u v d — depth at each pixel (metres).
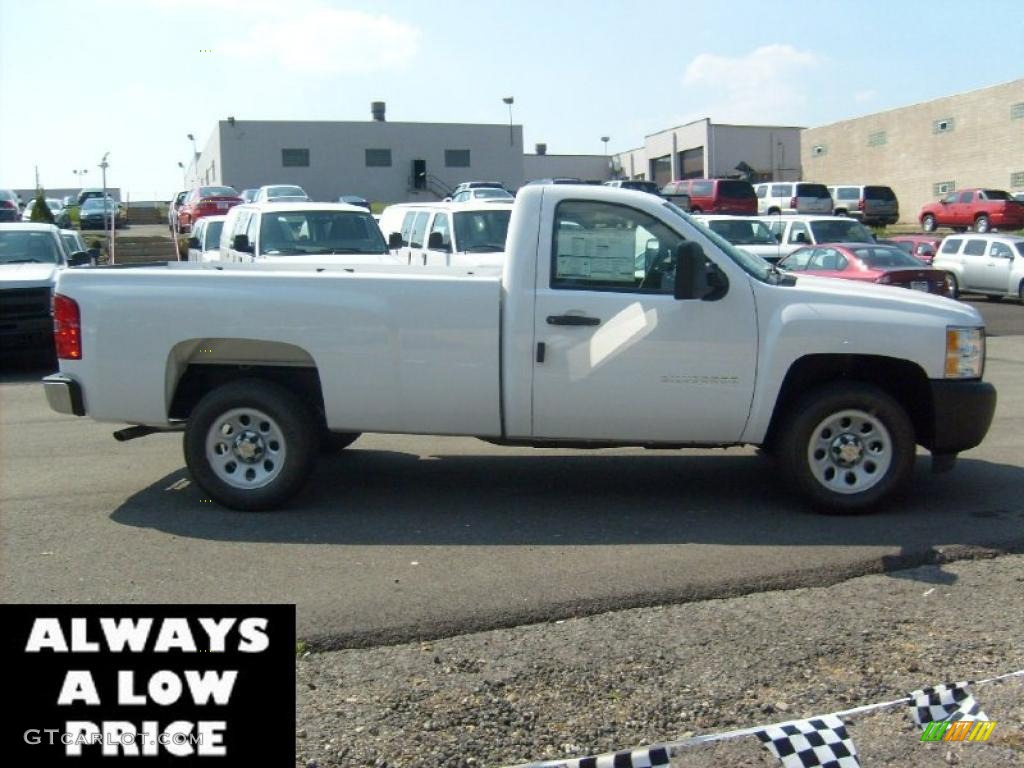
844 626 4.86
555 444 6.73
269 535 6.29
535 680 4.32
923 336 6.39
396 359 6.48
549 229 6.45
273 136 54.47
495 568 5.64
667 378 6.42
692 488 7.37
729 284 6.39
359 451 8.59
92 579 5.49
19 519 6.66
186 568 5.68
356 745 3.80
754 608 5.09
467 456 8.38
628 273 6.48
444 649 4.63
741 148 60.53
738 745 3.78
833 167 58.03
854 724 3.96
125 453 8.71
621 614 5.02
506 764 3.68
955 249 25.64
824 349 6.38
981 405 6.45
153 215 53.06
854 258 18.14
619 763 3.56
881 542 6.06
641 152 67.62
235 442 6.73
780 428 6.62
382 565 5.71
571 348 6.40
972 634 4.78
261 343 6.66
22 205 49.12
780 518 6.59
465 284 6.43
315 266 7.89
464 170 57.66
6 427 9.98
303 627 4.83
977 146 48.09
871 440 6.58
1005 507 6.82
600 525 6.46
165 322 6.54
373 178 56.22
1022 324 20.03
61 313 6.67
